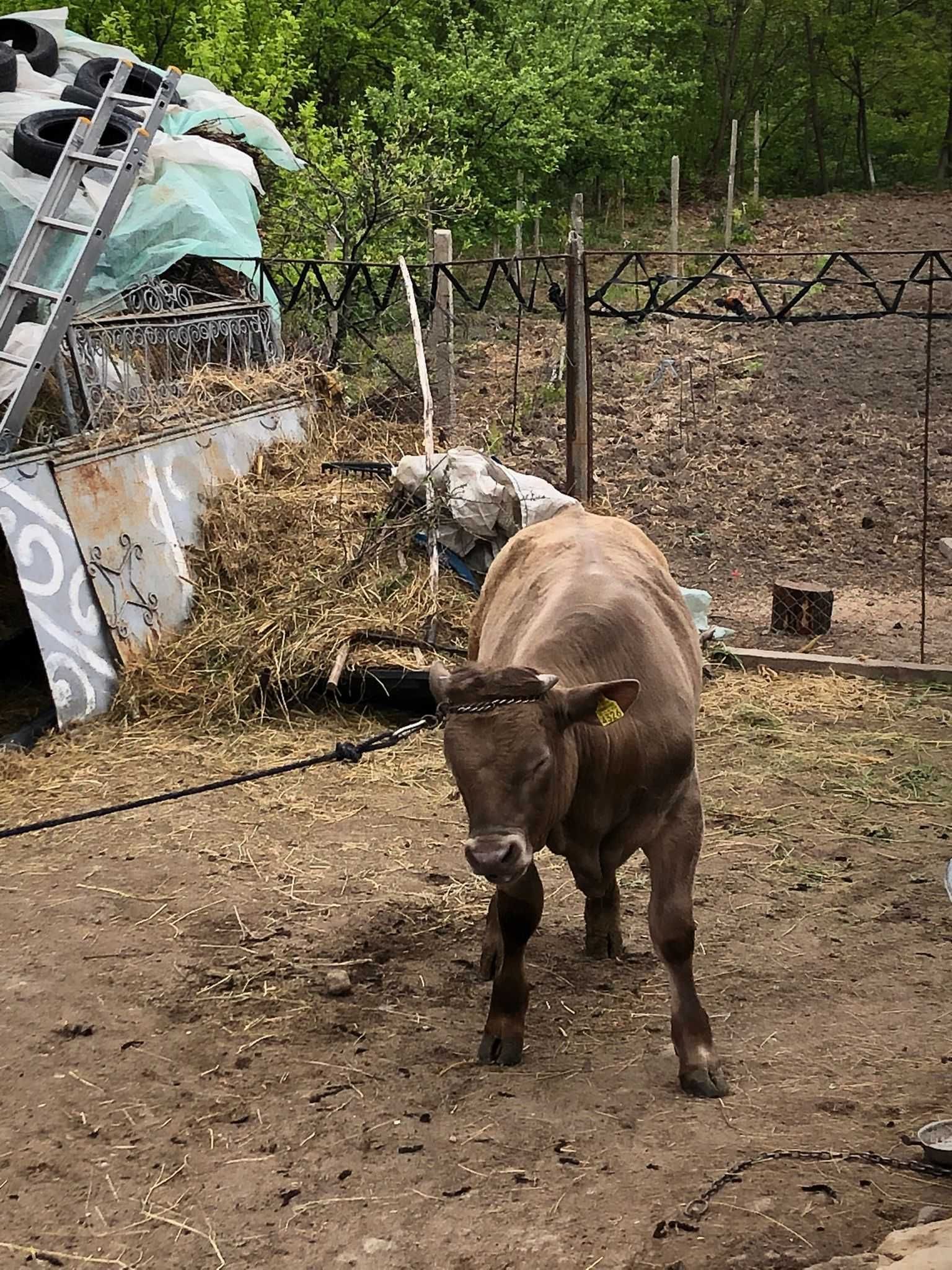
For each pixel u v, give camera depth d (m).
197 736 8.20
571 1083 4.53
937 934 5.70
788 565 12.05
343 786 7.52
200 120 13.36
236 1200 3.94
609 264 24.95
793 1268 3.44
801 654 9.61
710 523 13.03
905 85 39.88
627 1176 3.94
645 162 29.83
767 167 40.28
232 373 10.70
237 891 6.18
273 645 8.62
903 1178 3.84
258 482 9.96
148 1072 4.67
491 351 18.64
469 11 25.94
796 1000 5.12
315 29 24.81
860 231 27.58
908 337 18.98
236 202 12.40
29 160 11.47
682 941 4.45
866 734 8.26
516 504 9.16
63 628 8.22
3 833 5.43
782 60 39.69
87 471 8.66
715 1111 4.30
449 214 17.06
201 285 12.58
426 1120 4.32
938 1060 4.60
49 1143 4.26
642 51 34.62
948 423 15.56
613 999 5.16
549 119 21.92
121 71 9.46
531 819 3.88
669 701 4.52
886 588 11.40
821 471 14.25
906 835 6.81
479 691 3.90
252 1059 4.76
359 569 9.13
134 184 9.12
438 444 10.96
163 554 9.03
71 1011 5.09
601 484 13.94
